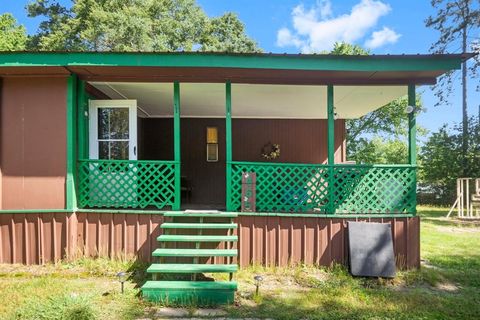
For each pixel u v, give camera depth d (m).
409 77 5.54
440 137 16.33
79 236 5.52
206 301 4.09
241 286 4.72
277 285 4.80
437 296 4.43
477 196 12.03
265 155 10.00
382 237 5.21
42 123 5.42
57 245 5.44
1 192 5.42
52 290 4.34
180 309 3.94
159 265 4.52
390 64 5.01
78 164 5.60
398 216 5.45
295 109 8.73
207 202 9.12
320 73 5.31
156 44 21.62
